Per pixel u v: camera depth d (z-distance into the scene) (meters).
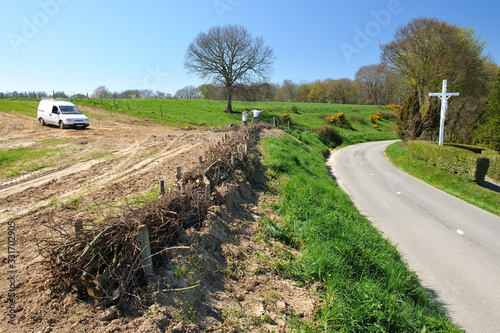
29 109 26.56
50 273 3.46
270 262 5.08
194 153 12.59
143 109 33.72
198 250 4.30
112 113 29.00
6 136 15.68
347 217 8.60
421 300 5.50
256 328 3.55
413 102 25.38
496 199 12.18
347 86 79.56
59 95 38.97
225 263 4.61
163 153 12.72
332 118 48.19
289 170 11.45
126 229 3.68
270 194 8.49
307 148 22.69
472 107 29.22
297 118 47.59
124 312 3.17
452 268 7.03
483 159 13.96
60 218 5.83
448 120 29.39
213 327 3.33
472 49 26.73
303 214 7.59
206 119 32.69
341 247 6.07
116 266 3.35
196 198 5.17
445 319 5.04
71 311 3.20
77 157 11.66
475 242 8.51
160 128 23.39
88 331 2.91
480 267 7.09
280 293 4.39
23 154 11.74
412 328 4.45
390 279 5.59
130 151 13.13
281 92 88.62
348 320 4.09
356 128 49.44
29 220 5.74
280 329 3.66
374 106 68.75
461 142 29.73
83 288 3.40
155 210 4.18
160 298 3.32
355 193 13.62
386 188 14.64
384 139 45.56
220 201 6.05
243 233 5.70
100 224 3.71
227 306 3.76
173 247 3.79
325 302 4.38
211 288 3.97
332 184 13.54
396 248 7.77
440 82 27.28
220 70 37.88
